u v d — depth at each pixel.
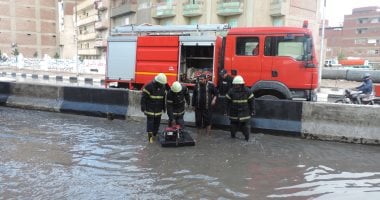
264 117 9.45
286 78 10.30
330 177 6.23
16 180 5.79
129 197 5.21
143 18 48.28
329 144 8.49
